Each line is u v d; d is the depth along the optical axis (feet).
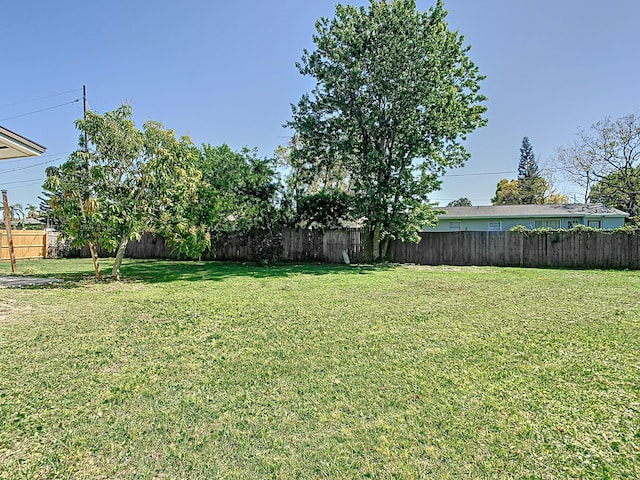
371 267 41.63
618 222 62.80
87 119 27.53
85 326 14.87
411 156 41.93
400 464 6.17
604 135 71.82
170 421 7.51
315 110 46.09
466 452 6.48
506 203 121.19
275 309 17.94
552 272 36.11
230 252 49.75
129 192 28.94
